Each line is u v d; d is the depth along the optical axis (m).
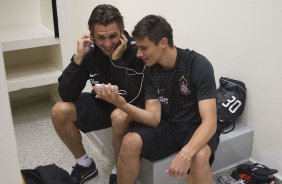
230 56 1.93
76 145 1.89
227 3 1.85
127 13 2.71
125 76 1.71
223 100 1.87
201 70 1.48
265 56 1.73
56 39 2.60
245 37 1.81
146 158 1.61
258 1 1.69
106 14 1.58
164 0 2.29
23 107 2.97
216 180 1.88
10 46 2.46
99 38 1.62
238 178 1.82
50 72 2.75
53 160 2.19
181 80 1.54
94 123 1.85
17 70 2.80
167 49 1.48
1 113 0.74
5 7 2.77
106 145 2.17
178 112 1.63
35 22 2.93
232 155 1.91
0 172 0.79
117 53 1.67
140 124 1.60
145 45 1.42
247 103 1.92
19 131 2.55
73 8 3.08
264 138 1.87
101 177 2.00
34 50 2.97
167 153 1.63
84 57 1.76
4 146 0.77
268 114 1.80
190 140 1.44
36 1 2.87
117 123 1.67
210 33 2.02
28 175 1.45
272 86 1.74
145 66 1.62
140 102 1.77
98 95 1.52
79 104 1.83
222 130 1.87
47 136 2.48
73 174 1.92
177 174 1.40
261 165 1.89
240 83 1.90
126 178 1.58
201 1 2.01
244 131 1.90
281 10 1.59
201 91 1.48
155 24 1.41
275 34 1.65
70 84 1.76
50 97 3.07
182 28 2.22
